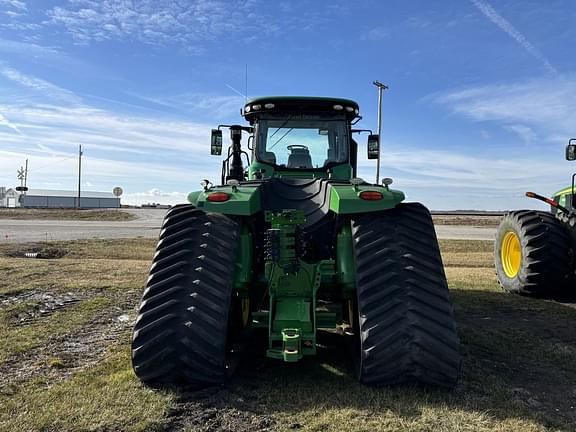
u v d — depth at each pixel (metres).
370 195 3.59
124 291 7.18
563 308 6.55
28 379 3.63
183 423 2.92
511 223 7.74
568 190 7.89
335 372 3.76
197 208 3.64
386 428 2.84
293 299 3.68
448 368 3.22
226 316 3.38
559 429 2.90
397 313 3.29
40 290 7.19
